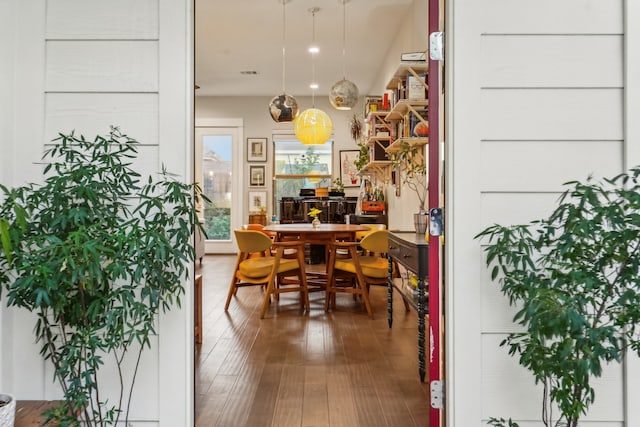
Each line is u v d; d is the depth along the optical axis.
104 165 1.68
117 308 1.35
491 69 1.69
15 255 1.31
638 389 1.62
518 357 1.66
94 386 1.42
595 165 1.69
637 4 1.67
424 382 2.48
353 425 2.00
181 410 1.69
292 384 2.46
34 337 1.69
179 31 1.72
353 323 3.75
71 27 1.73
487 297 1.67
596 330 1.17
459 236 1.67
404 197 5.22
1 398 1.45
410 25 4.95
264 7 5.01
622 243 1.24
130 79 1.73
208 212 9.06
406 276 3.57
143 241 1.39
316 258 7.39
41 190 1.39
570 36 1.69
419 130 3.65
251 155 8.98
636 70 1.67
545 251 1.66
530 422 1.66
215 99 8.98
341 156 8.86
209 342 3.22
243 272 4.08
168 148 1.72
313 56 6.65
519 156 1.68
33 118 1.72
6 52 1.69
